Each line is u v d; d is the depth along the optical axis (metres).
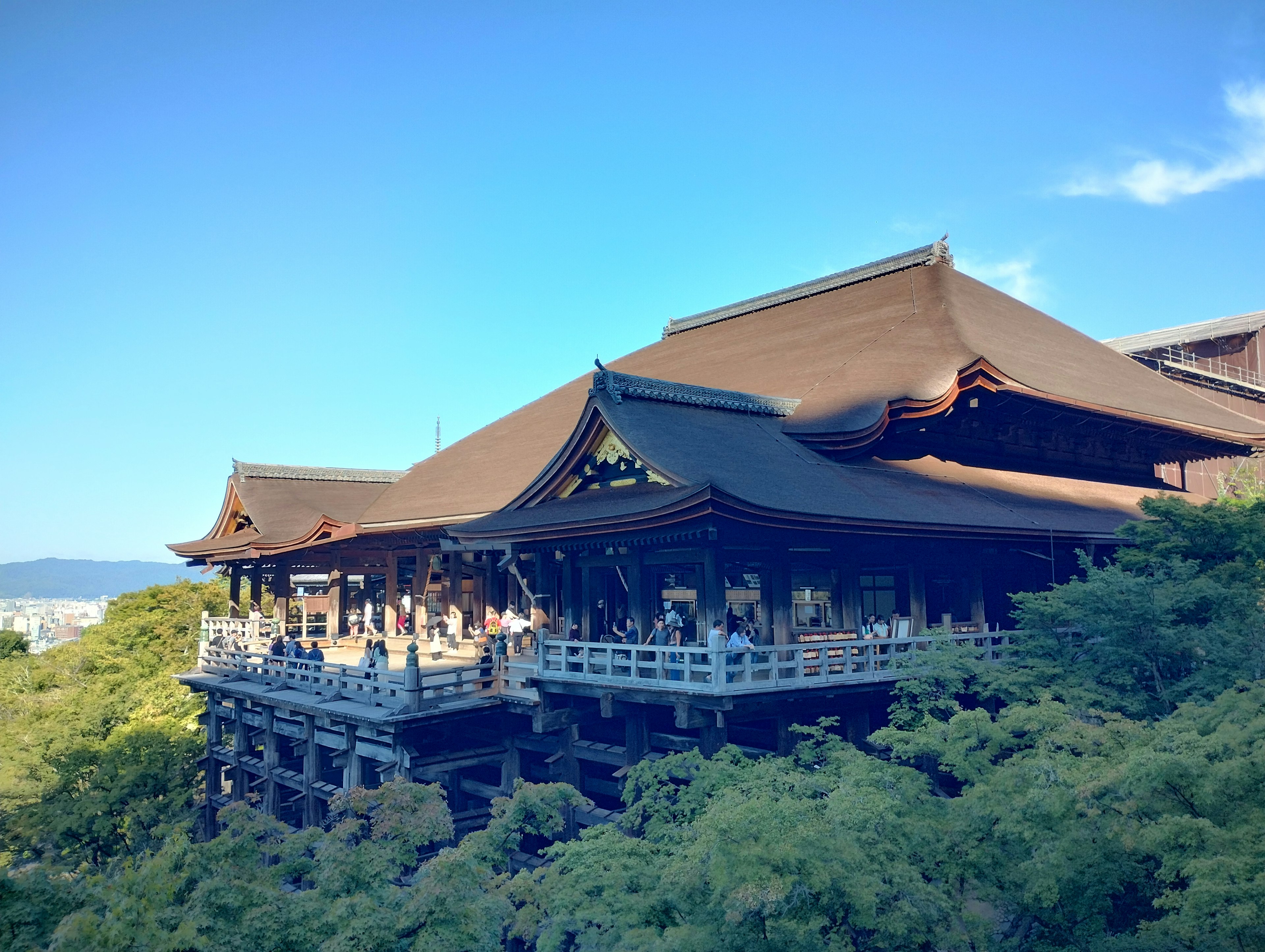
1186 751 10.60
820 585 23.20
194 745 35.81
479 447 41.31
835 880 10.18
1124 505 33.81
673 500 18.59
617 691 20.61
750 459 22.98
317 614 48.72
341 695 26.20
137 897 10.39
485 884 12.31
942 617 24.42
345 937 9.81
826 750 16.81
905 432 28.47
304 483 47.22
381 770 23.73
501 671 24.84
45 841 30.83
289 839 12.49
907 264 43.00
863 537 22.56
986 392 29.48
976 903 15.63
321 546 39.34
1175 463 43.66
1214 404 42.06
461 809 26.48
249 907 10.53
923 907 10.71
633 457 22.19
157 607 55.34
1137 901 13.16
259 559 41.19
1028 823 11.30
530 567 32.34
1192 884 9.50
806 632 21.58
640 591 22.09
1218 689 16.50
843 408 27.17
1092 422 34.66
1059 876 11.01
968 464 31.28
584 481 24.58
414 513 34.19
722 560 20.03
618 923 10.77
